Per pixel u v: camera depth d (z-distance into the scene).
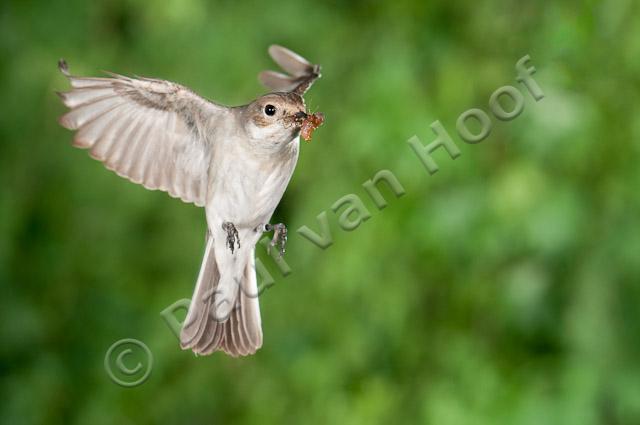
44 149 12.01
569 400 10.53
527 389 10.80
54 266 12.25
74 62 11.85
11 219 11.88
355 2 11.95
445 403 10.88
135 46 11.97
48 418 11.94
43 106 11.87
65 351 12.17
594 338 10.62
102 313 12.17
